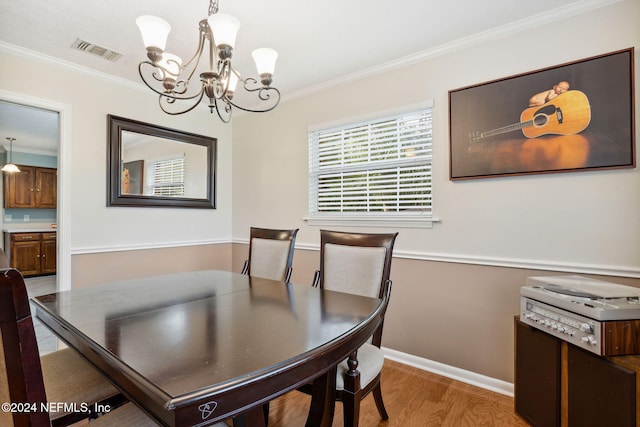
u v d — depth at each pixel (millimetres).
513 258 2014
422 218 2359
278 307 1374
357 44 2248
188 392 707
